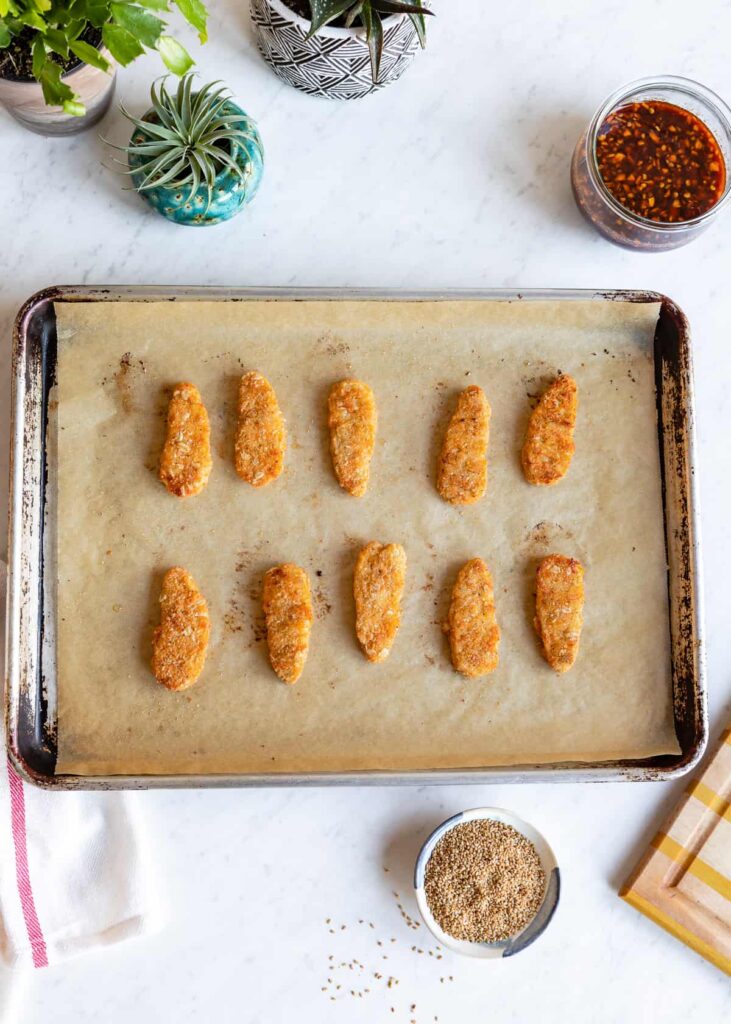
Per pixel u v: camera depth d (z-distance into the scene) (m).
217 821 1.08
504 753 1.03
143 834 1.07
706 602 1.10
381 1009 1.08
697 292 1.11
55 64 0.92
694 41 1.11
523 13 1.11
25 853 1.06
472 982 1.08
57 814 1.06
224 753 1.02
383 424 1.05
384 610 1.03
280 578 1.03
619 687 1.04
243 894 1.08
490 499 1.05
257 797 1.08
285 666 1.02
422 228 1.10
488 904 1.06
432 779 1.01
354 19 1.00
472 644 1.03
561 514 1.05
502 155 1.10
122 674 1.03
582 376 1.05
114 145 1.03
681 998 1.09
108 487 1.04
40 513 1.03
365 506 1.05
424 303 1.04
